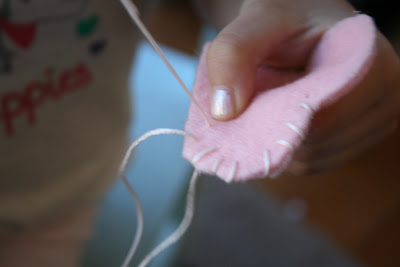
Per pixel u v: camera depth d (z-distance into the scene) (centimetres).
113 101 52
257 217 88
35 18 43
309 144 38
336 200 89
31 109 45
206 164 33
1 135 45
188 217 36
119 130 56
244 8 38
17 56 43
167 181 65
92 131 51
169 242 37
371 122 39
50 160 48
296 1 37
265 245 85
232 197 90
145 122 68
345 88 34
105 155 54
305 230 86
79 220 55
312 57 37
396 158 92
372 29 35
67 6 44
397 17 85
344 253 83
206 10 45
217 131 34
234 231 86
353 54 34
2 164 46
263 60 36
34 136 46
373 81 37
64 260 53
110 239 61
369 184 90
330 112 36
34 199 48
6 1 41
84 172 52
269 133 33
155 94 70
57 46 45
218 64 35
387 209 87
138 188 65
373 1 83
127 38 50
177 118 68
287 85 35
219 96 34
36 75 45
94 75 48
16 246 50
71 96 47
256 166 33
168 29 97
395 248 82
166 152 67
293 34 36
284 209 89
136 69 71
